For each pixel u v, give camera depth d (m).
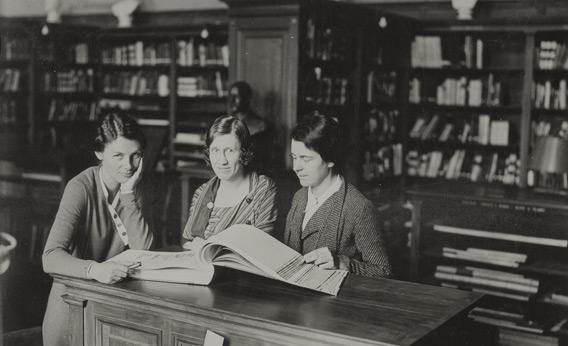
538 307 5.38
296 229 2.79
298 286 2.23
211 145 2.49
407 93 7.20
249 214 2.59
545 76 6.54
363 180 6.98
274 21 6.07
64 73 9.02
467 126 6.89
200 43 8.23
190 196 6.27
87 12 9.57
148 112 8.70
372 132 7.02
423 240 5.75
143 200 2.71
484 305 5.26
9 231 6.01
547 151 5.27
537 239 5.14
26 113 9.07
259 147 5.79
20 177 7.38
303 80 6.16
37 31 9.02
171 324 2.07
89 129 8.95
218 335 1.95
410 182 7.41
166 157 8.44
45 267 2.33
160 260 2.34
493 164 6.70
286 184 5.76
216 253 2.28
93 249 2.62
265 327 1.87
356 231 2.67
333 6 6.23
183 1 8.70
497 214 5.63
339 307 2.01
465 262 5.65
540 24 6.11
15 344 3.17
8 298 4.47
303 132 2.60
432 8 7.09
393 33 7.05
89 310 2.27
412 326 1.85
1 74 8.95
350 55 6.83
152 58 8.50
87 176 2.59
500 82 6.71
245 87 6.00
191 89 8.27
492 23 6.41
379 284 2.29
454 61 6.87
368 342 1.72
